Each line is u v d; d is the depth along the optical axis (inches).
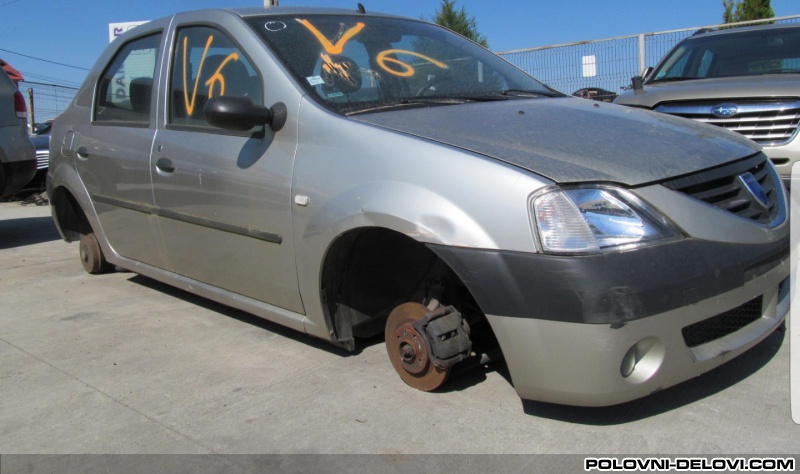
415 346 120.4
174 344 153.3
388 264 127.0
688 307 98.3
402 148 112.5
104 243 189.2
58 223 212.7
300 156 125.8
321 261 122.0
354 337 141.7
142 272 178.2
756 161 123.2
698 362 102.3
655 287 95.3
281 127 130.3
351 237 119.0
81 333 162.7
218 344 152.3
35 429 117.0
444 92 143.1
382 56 146.7
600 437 107.0
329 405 121.0
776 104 205.2
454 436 109.0
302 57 137.2
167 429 115.4
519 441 106.9
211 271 151.4
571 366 96.9
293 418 117.3
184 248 156.3
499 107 131.9
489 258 100.0
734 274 102.7
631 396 98.5
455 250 102.8
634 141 113.6
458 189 104.3
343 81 135.1
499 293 99.7
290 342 151.1
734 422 109.0
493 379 127.6
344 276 126.8
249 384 131.0
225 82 144.6
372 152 115.6
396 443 108.0
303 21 149.5
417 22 169.6
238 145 138.0
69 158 193.8
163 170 155.3
